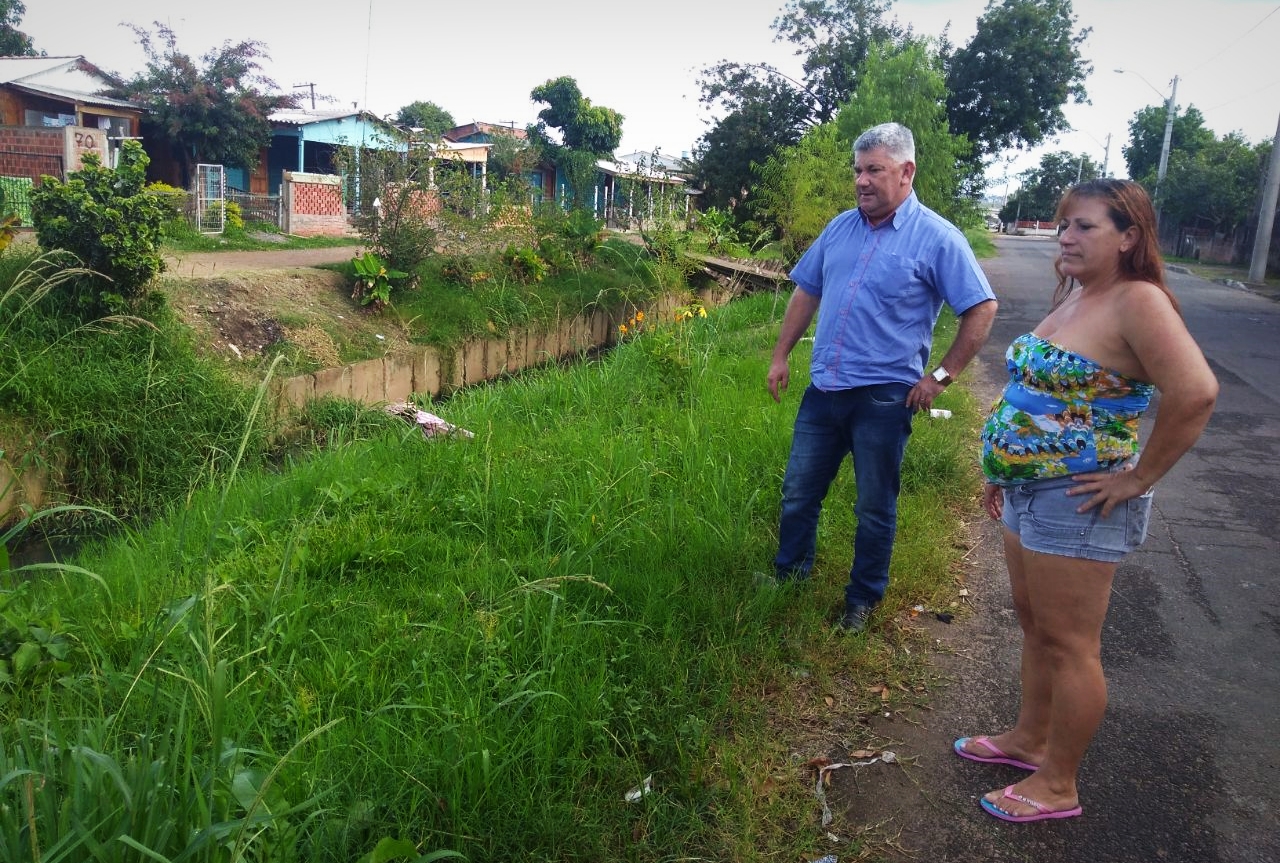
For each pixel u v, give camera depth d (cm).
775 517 474
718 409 657
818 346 381
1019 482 256
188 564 390
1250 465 653
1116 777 288
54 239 727
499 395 769
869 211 369
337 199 2056
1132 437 245
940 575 433
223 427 746
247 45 2353
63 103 2250
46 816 186
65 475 656
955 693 337
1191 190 3478
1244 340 1295
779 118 2809
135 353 746
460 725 267
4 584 387
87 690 283
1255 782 288
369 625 345
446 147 1247
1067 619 253
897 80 1748
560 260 1386
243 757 244
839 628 367
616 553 412
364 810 234
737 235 1931
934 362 969
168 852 190
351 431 759
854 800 275
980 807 273
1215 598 427
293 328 972
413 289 1162
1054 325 254
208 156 2347
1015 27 2602
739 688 323
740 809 263
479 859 236
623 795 266
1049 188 8238
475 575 394
